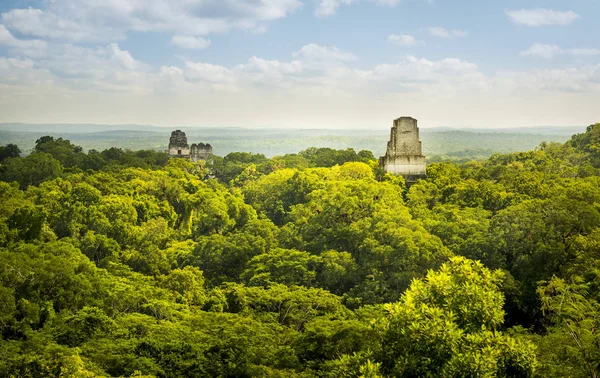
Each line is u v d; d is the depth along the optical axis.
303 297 60.84
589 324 43.09
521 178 98.38
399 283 66.44
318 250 81.44
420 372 33.28
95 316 51.06
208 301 63.72
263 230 87.06
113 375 44.88
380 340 39.03
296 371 46.91
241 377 46.03
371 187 90.06
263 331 52.16
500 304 36.34
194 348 47.41
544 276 63.56
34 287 54.38
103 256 79.12
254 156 191.25
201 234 100.62
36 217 73.25
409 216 79.44
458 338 33.34
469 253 70.00
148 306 58.00
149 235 90.75
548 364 38.03
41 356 42.91
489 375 31.69
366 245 72.56
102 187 111.31
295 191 118.56
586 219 67.06
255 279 70.44
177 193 115.25
